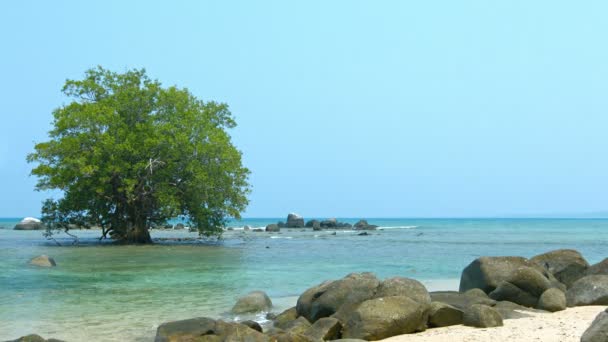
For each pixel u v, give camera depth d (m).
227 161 45.81
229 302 17.89
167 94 46.91
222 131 48.31
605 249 43.34
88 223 47.75
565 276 19.91
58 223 47.28
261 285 21.80
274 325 14.59
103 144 43.50
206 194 45.53
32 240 52.31
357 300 13.96
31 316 15.39
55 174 43.47
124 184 44.44
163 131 45.22
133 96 46.34
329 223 97.12
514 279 16.41
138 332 13.59
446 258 34.12
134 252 37.97
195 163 44.88
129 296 18.91
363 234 70.81
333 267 28.42
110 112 44.25
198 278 23.73
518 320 13.73
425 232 82.69
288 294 19.70
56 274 24.62
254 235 67.31
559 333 11.80
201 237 59.03
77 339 12.91
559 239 59.16
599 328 9.85
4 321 14.72
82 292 19.66
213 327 12.12
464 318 13.43
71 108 45.50
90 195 45.38
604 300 16.06
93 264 29.33
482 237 64.31
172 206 44.41
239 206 47.69
